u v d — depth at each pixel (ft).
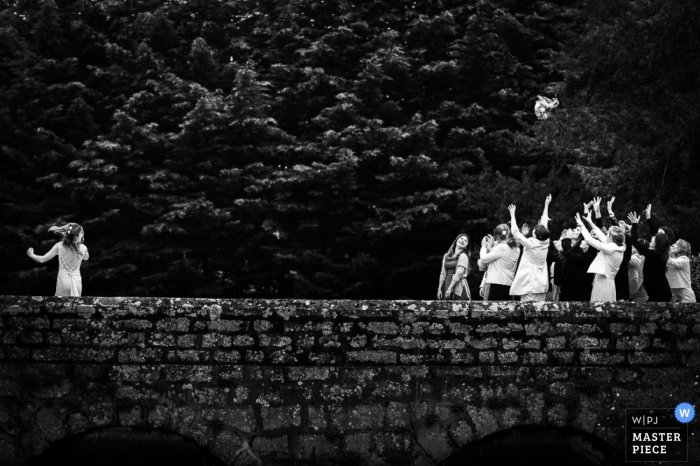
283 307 37.29
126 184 89.76
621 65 78.59
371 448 36.81
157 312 37.19
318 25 99.66
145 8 99.09
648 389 37.63
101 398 36.76
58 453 37.45
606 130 75.15
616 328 37.81
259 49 98.99
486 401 37.19
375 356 37.22
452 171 89.35
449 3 99.45
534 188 80.59
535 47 98.37
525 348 37.55
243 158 91.20
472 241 88.43
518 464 38.32
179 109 92.58
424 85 97.19
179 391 36.86
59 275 45.24
